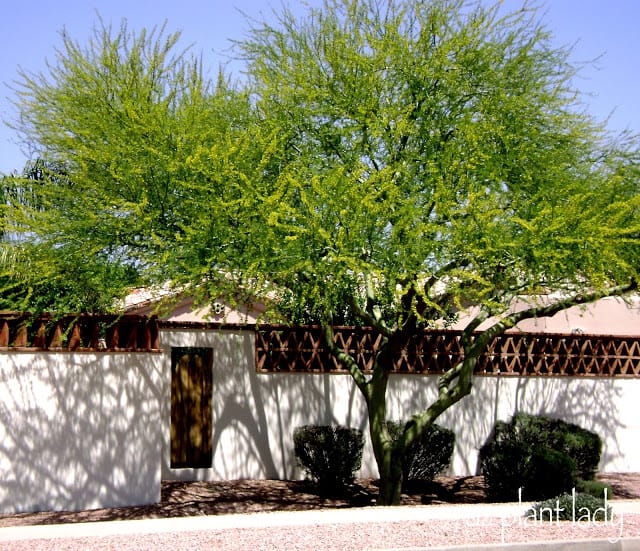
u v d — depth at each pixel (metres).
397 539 8.75
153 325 12.76
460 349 15.86
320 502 13.31
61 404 12.03
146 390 12.61
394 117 12.13
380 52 12.26
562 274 11.80
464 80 12.45
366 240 11.18
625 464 16.67
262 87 12.79
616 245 11.80
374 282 12.54
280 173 11.67
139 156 11.27
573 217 10.98
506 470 13.50
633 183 12.45
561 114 12.38
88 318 12.32
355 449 14.20
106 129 11.52
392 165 11.98
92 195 11.52
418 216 11.21
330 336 13.94
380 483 13.32
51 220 11.44
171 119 11.63
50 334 12.14
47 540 8.82
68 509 11.96
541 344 16.39
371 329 15.25
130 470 12.41
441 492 14.35
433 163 11.48
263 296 11.64
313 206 10.78
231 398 14.61
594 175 12.58
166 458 14.06
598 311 21.72
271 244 10.80
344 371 15.23
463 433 15.74
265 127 12.30
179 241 11.17
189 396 14.50
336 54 12.45
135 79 11.93
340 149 12.61
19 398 11.80
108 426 12.29
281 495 13.62
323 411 15.08
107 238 11.55
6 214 11.38
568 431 15.31
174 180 11.12
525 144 11.89
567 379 16.52
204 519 10.13
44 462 11.88
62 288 12.77
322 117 12.65
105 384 12.32
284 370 14.91
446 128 12.29
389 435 14.48
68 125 11.62
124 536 8.98
